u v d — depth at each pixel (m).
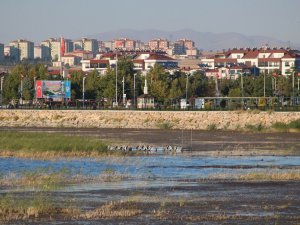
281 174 144.25
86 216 100.75
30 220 98.50
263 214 102.75
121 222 96.94
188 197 117.88
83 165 166.88
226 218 99.56
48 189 125.56
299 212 104.44
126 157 188.62
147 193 122.38
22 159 180.25
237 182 136.00
